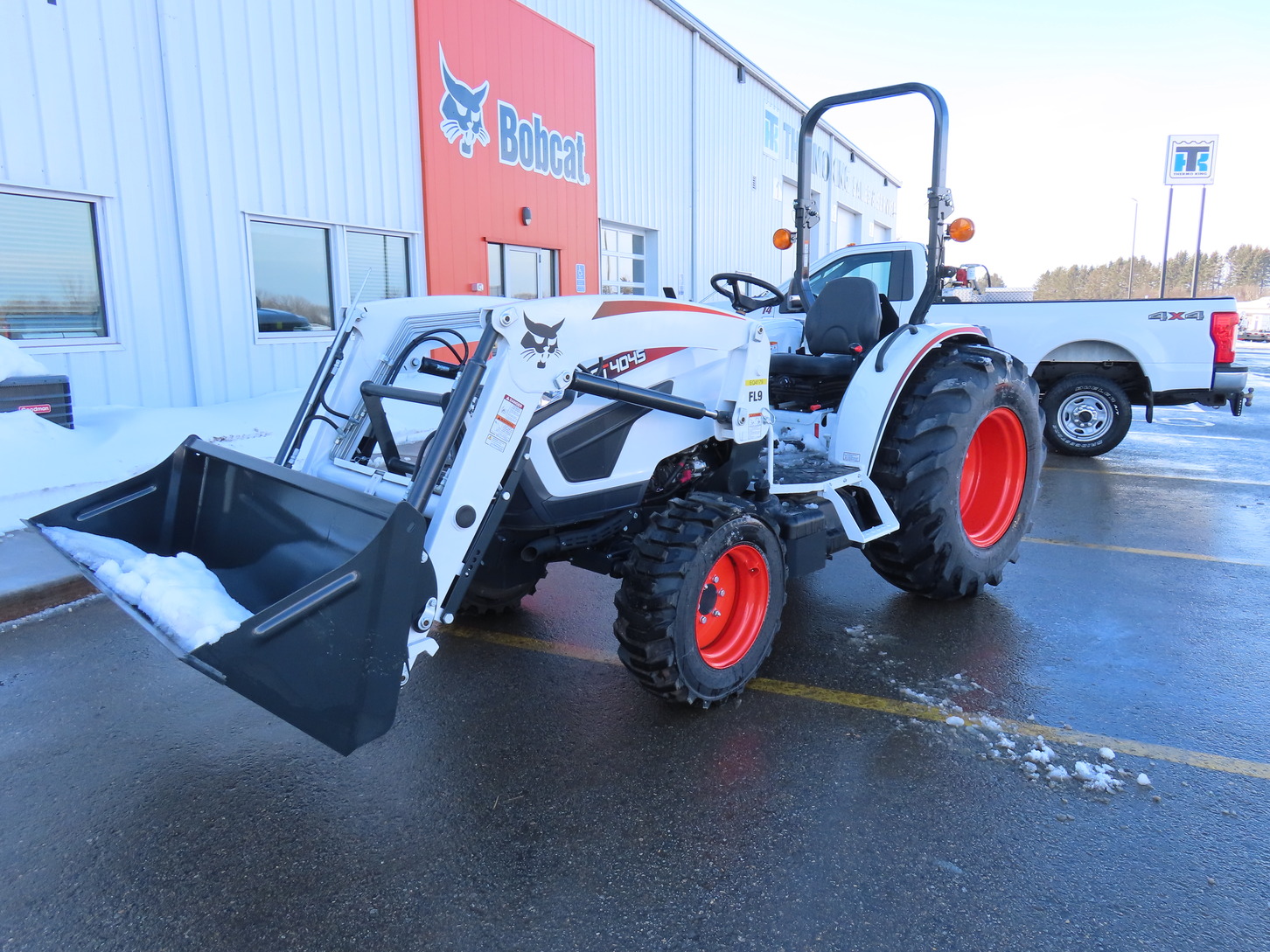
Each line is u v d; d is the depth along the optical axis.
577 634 3.96
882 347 3.88
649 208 14.82
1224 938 1.98
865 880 2.19
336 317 9.08
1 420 5.54
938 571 3.96
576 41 12.28
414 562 2.24
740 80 17.64
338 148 8.80
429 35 9.73
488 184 10.84
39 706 3.16
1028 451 4.39
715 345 3.23
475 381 2.50
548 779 2.68
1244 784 2.64
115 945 1.97
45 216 6.63
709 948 1.95
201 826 2.43
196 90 7.43
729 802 2.55
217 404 7.84
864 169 26.69
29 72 6.36
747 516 3.07
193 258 7.55
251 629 2.01
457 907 2.09
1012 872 2.22
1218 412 13.16
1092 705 3.19
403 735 2.97
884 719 3.08
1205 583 4.64
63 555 2.68
